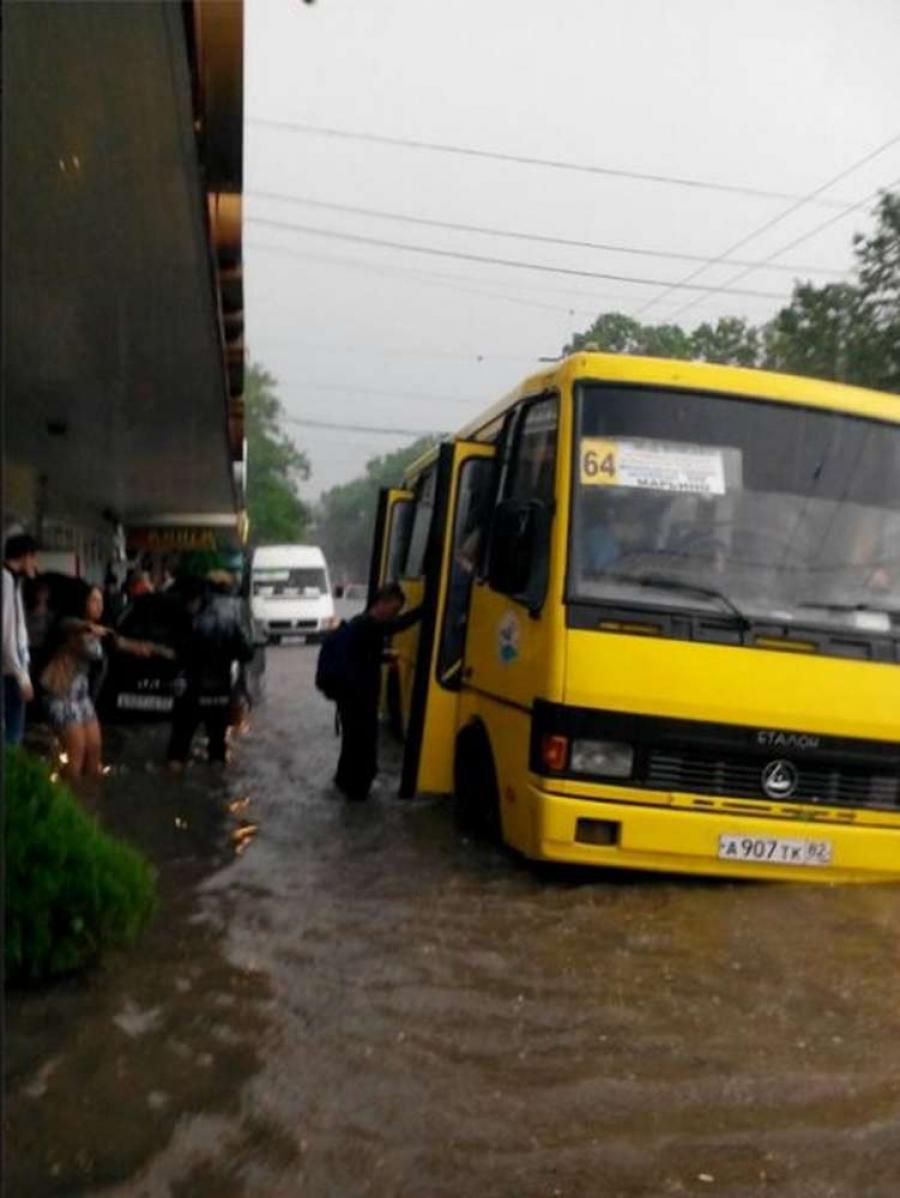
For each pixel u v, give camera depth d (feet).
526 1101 14.61
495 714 25.71
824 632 23.20
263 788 34.19
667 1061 15.85
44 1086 14.49
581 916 21.66
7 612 26.27
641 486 23.63
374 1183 12.67
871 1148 13.71
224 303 40.09
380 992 17.98
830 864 23.13
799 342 95.61
